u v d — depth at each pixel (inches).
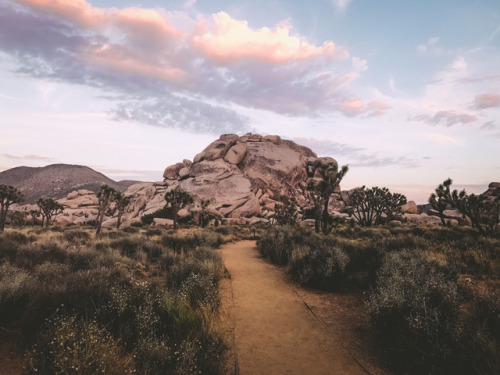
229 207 3408.0
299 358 178.7
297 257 410.6
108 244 564.1
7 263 320.5
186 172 4389.8
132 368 133.0
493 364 136.9
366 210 1544.0
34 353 136.2
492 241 504.4
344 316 247.3
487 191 2417.6
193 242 697.6
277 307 274.8
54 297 186.1
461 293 247.6
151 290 258.4
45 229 1461.6
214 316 227.9
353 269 364.8
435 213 2170.3
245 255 624.1
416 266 285.4
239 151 4530.0
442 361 145.7
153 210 3395.7
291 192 4534.9
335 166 943.7
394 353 176.4
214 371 152.1
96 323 159.6
